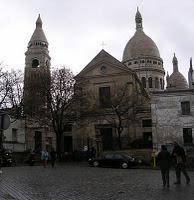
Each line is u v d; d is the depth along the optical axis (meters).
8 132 49.41
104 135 52.56
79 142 53.84
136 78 56.72
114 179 19.39
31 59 75.12
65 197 12.23
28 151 43.84
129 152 39.34
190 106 43.50
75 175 22.03
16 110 48.56
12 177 20.25
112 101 48.38
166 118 44.00
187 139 43.09
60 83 45.84
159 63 89.25
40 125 48.31
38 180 18.47
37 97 46.38
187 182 16.77
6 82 48.44
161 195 12.67
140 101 51.72
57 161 44.22
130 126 51.44
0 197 12.16
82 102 47.69
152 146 44.78
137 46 89.56
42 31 77.88
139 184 16.67
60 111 45.53
